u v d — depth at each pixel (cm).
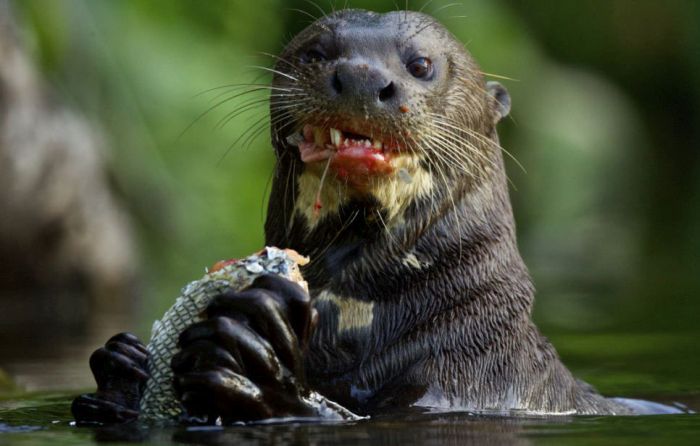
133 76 3241
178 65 3372
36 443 931
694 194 4416
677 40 5066
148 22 3388
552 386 1277
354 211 1200
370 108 1112
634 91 5038
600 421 1065
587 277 2892
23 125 2564
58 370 1561
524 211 4025
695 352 1758
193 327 977
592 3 4928
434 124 1184
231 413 977
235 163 3356
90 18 3117
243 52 3581
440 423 1042
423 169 1199
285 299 991
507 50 4169
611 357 1728
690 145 4947
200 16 3531
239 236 3219
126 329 1973
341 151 1127
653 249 3338
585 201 4184
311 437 932
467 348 1222
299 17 3691
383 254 1220
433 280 1232
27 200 2527
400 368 1200
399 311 1224
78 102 3042
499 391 1214
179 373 975
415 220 1216
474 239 1255
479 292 1248
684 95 5078
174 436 934
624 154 4528
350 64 1121
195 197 3222
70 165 2608
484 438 953
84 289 2567
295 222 1252
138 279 2727
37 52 2902
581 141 4312
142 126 3183
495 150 1328
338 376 1199
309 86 1132
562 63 4850
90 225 2608
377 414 1091
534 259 3334
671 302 2350
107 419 1036
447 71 1240
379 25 1226
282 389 995
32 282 2534
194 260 3048
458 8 4000
